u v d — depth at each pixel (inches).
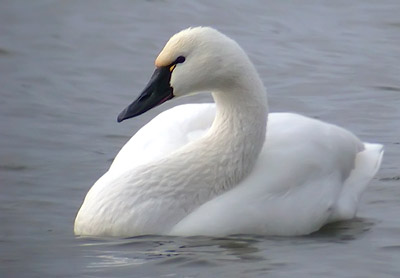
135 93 753.0
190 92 507.8
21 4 928.9
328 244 496.1
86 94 748.0
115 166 530.0
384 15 919.0
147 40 854.5
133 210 498.3
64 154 637.3
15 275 459.5
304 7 936.3
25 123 689.0
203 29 504.1
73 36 860.0
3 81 768.3
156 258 470.6
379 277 452.8
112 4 930.7
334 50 837.8
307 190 517.7
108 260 471.2
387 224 528.4
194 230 498.0
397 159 629.6
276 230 506.3
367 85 765.9
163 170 504.7
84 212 507.2
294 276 451.5
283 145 525.0
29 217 536.4
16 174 601.0
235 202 503.8
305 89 756.0
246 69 506.0
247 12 919.0
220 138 511.2
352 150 551.8
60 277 454.9
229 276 450.3
